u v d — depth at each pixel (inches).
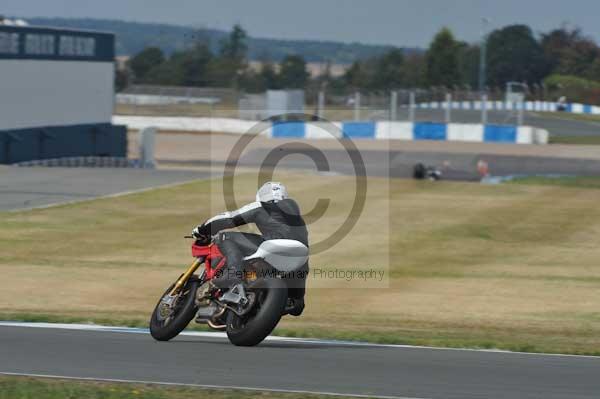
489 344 1284.4
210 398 938.7
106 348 1206.3
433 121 7445.9
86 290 1876.2
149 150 5438.0
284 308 1173.7
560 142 6702.8
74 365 1099.3
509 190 3860.7
